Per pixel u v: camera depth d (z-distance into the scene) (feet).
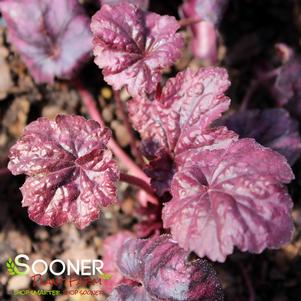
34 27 1.50
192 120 1.32
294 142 1.46
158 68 1.29
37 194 1.23
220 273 1.56
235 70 1.74
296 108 1.59
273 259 1.57
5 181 1.58
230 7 1.75
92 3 1.66
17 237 1.55
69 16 1.49
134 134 1.65
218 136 1.30
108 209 1.60
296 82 1.61
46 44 1.51
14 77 1.63
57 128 1.26
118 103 1.57
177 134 1.34
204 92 1.31
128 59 1.30
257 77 1.71
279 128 1.47
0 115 1.61
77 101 1.66
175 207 1.19
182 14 1.64
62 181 1.24
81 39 1.49
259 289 1.56
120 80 1.30
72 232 1.58
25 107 1.63
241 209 1.14
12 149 1.25
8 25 1.52
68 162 1.25
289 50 1.66
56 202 1.23
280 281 1.57
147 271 1.24
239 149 1.21
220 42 1.75
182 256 1.23
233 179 1.17
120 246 1.42
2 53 1.64
